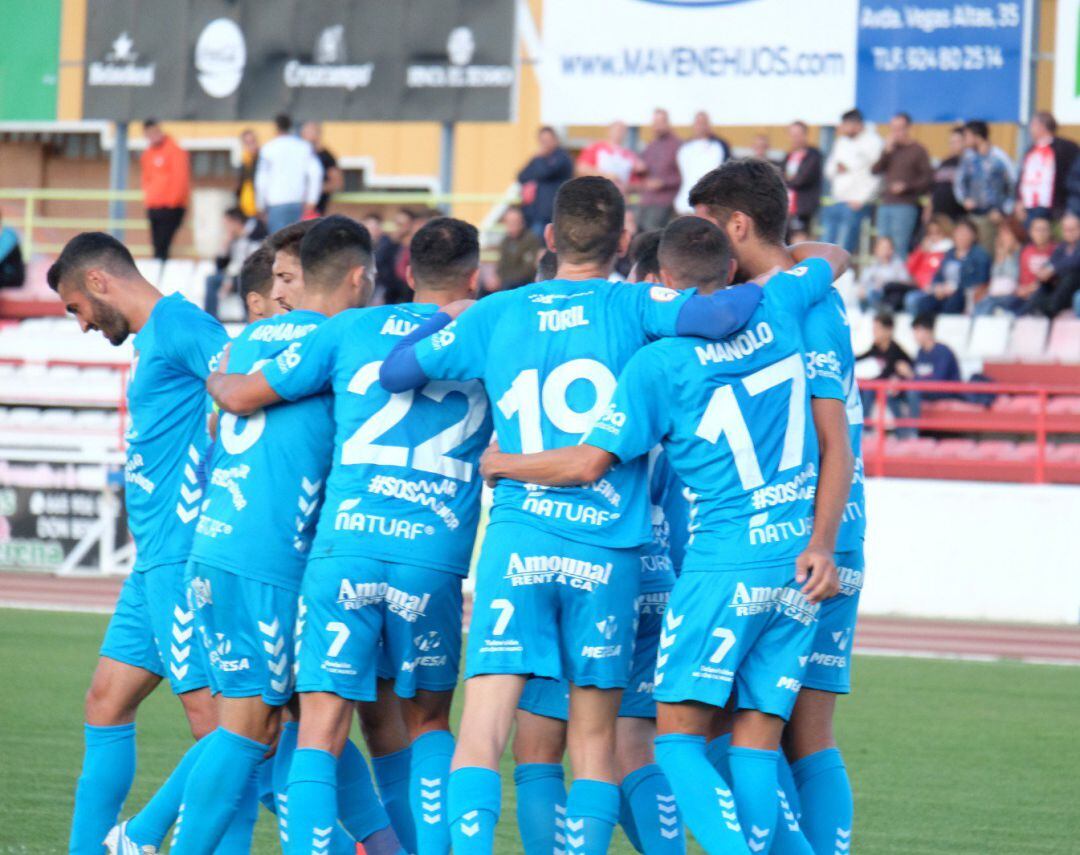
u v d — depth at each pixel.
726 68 49.94
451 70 52.47
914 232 49.03
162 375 15.98
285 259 16.31
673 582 15.69
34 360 52.09
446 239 15.59
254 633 15.14
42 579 46.59
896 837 19.14
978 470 46.69
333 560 14.76
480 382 15.23
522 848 18.36
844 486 14.45
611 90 50.91
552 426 14.41
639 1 50.41
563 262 15.02
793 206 46.62
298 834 14.34
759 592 14.05
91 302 16.31
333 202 60.53
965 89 48.06
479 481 15.30
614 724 14.65
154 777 21.50
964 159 47.97
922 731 26.42
